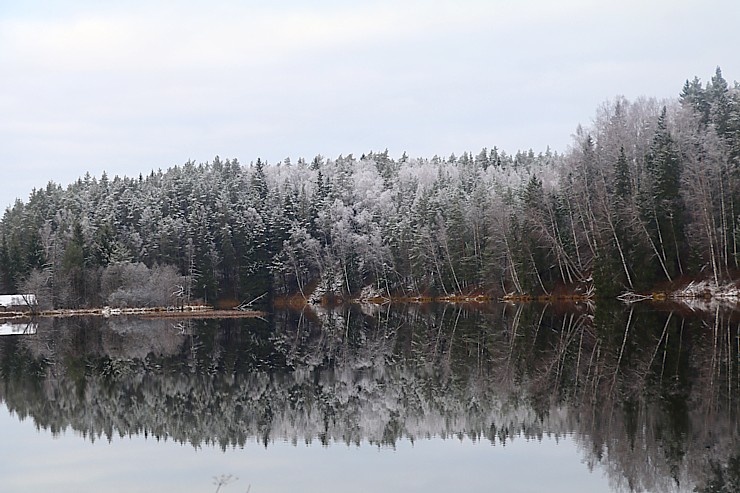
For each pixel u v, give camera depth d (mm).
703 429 20828
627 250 70938
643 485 16578
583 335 45594
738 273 66625
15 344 60094
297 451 21656
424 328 62406
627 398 25547
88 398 33094
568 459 18969
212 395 33031
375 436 23109
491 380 32250
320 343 55156
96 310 102938
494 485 17188
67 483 19172
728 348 35562
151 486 18641
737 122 75062
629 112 84375
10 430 26297
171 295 104562
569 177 83125
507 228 91000
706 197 66188
